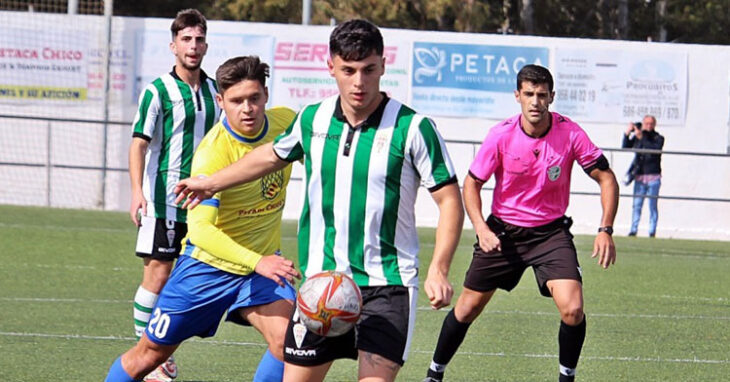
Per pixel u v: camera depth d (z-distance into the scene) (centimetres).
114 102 3703
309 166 877
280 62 3650
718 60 3653
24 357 1387
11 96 3709
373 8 5519
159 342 1049
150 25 3678
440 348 1282
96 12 4244
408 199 868
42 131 3728
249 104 1022
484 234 1241
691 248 3206
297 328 880
